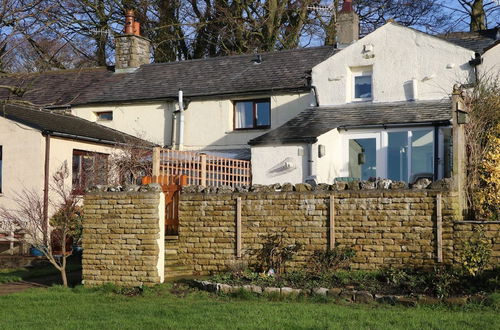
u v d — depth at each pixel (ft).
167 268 48.67
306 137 65.26
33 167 71.51
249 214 48.70
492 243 40.75
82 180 74.08
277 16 116.26
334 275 43.34
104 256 46.60
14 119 72.95
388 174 65.62
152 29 112.57
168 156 56.80
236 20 114.62
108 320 35.09
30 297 43.32
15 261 61.62
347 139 67.82
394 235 44.14
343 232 45.65
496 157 49.60
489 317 33.14
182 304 39.32
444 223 42.68
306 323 32.68
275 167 67.82
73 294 44.50
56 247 61.87
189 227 50.60
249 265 48.21
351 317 33.96
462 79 66.28
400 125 64.44
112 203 46.70
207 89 86.02
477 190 48.52
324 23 116.78
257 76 86.07
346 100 72.43
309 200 46.88
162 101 86.99
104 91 93.45
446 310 35.42
